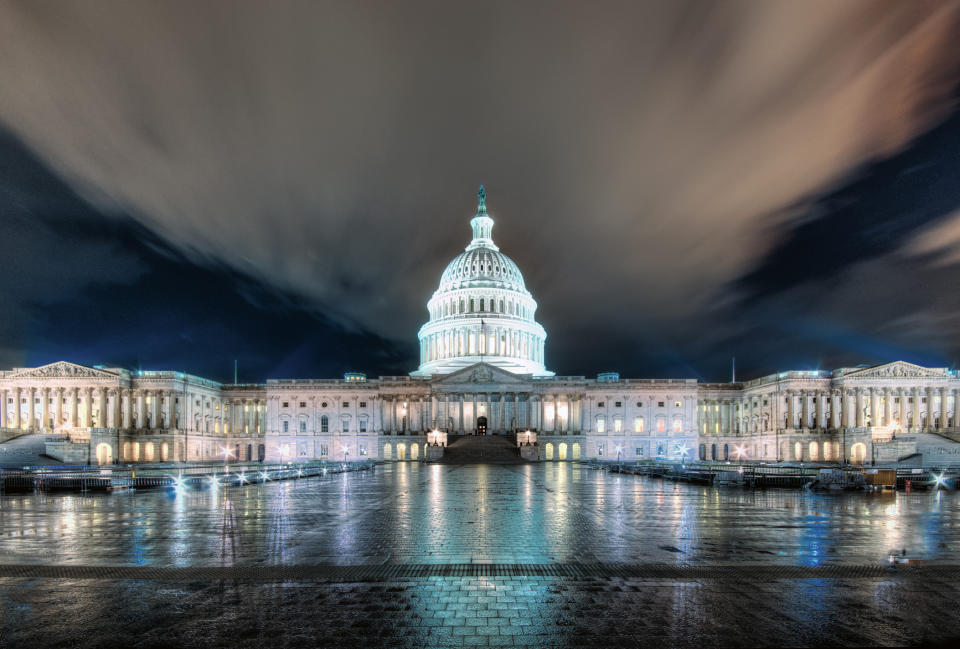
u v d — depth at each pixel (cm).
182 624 1358
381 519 2947
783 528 2652
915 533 2519
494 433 13462
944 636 1288
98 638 1278
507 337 15825
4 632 1313
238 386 14438
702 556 2038
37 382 11844
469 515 3102
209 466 9319
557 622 1370
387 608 1470
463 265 16800
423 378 14025
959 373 11812
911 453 10050
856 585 1664
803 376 12294
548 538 2386
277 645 1236
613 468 8300
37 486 4688
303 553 2094
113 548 2192
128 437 11750
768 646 1232
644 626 1344
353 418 14000
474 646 1232
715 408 14462
